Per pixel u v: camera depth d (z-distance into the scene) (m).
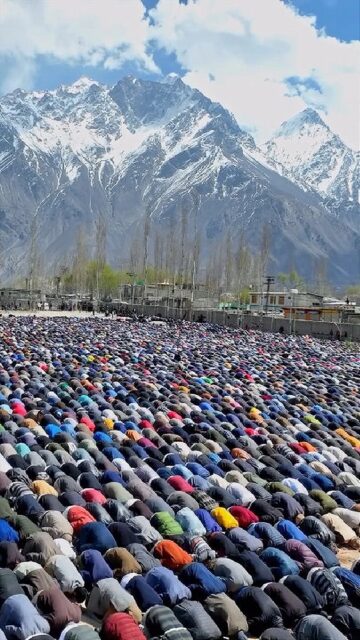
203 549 11.33
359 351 57.72
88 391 25.92
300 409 26.33
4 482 13.52
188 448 18.22
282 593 9.82
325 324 71.50
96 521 11.84
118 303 112.94
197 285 125.62
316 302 103.94
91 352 40.94
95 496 13.11
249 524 12.85
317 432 21.73
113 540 11.30
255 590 9.78
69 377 29.38
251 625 9.45
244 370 38.06
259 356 46.78
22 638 8.54
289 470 16.50
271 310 102.19
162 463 16.31
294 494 14.49
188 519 12.40
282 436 20.81
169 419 22.05
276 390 31.50
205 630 9.09
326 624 8.98
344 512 13.88
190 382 31.64
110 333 57.53
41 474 14.28
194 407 24.83
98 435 18.28
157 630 8.93
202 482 14.80
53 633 8.91
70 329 58.91
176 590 9.81
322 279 153.38
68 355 37.66
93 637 8.57
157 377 32.06
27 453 15.56
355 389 34.41
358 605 10.24
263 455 17.94
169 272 128.62
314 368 42.41
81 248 147.00
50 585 9.64
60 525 11.52
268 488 14.99
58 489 13.61
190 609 9.33
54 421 19.78
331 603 10.08
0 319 68.00
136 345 47.69
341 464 18.12
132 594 9.72
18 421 19.36
